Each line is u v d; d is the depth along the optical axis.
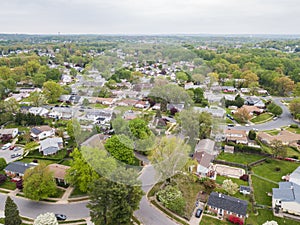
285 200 27.52
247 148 41.38
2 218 25.97
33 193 27.64
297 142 44.81
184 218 26.30
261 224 25.98
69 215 26.42
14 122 51.94
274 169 37.09
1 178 32.25
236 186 30.09
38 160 38.12
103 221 22.62
